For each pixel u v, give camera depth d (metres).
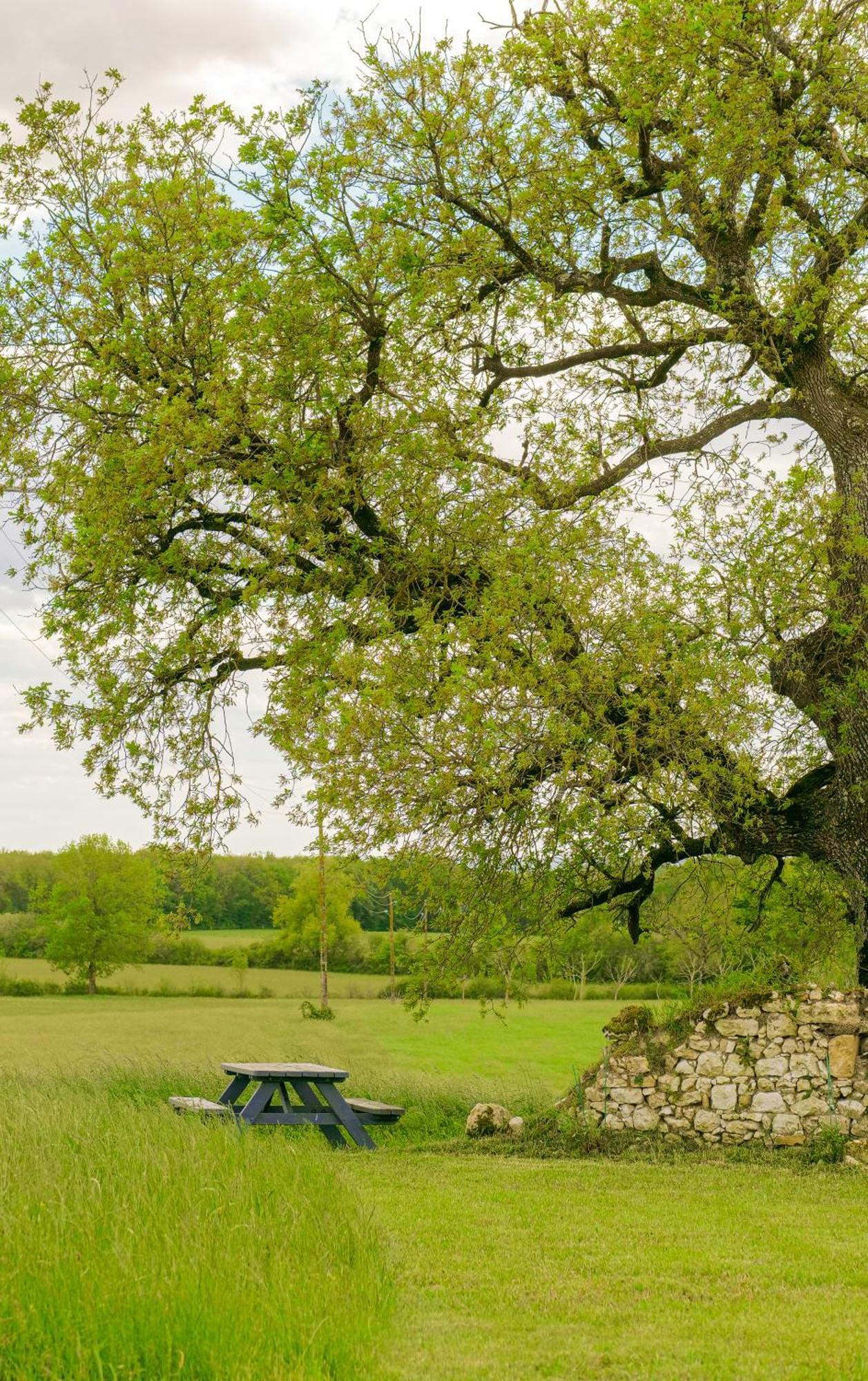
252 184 13.91
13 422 14.27
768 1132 13.28
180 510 14.80
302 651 14.20
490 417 15.69
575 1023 48.19
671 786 13.64
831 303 16.36
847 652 15.02
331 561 14.49
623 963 54.59
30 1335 5.42
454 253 15.14
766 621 14.73
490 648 13.36
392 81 15.15
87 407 13.75
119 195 14.87
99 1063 20.80
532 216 15.43
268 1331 5.70
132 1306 5.67
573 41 14.98
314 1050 33.66
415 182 15.09
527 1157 13.53
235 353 14.11
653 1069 14.05
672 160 15.62
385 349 15.30
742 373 16.91
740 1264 7.86
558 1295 7.01
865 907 15.82
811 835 15.87
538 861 14.45
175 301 14.23
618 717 14.34
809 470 14.82
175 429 13.22
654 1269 7.70
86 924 75.81
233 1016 57.19
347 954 78.56
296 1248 7.07
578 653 13.98
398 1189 10.91
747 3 14.29
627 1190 11.04
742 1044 13.66
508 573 14.19
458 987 16.17
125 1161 8.52
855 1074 13.08
